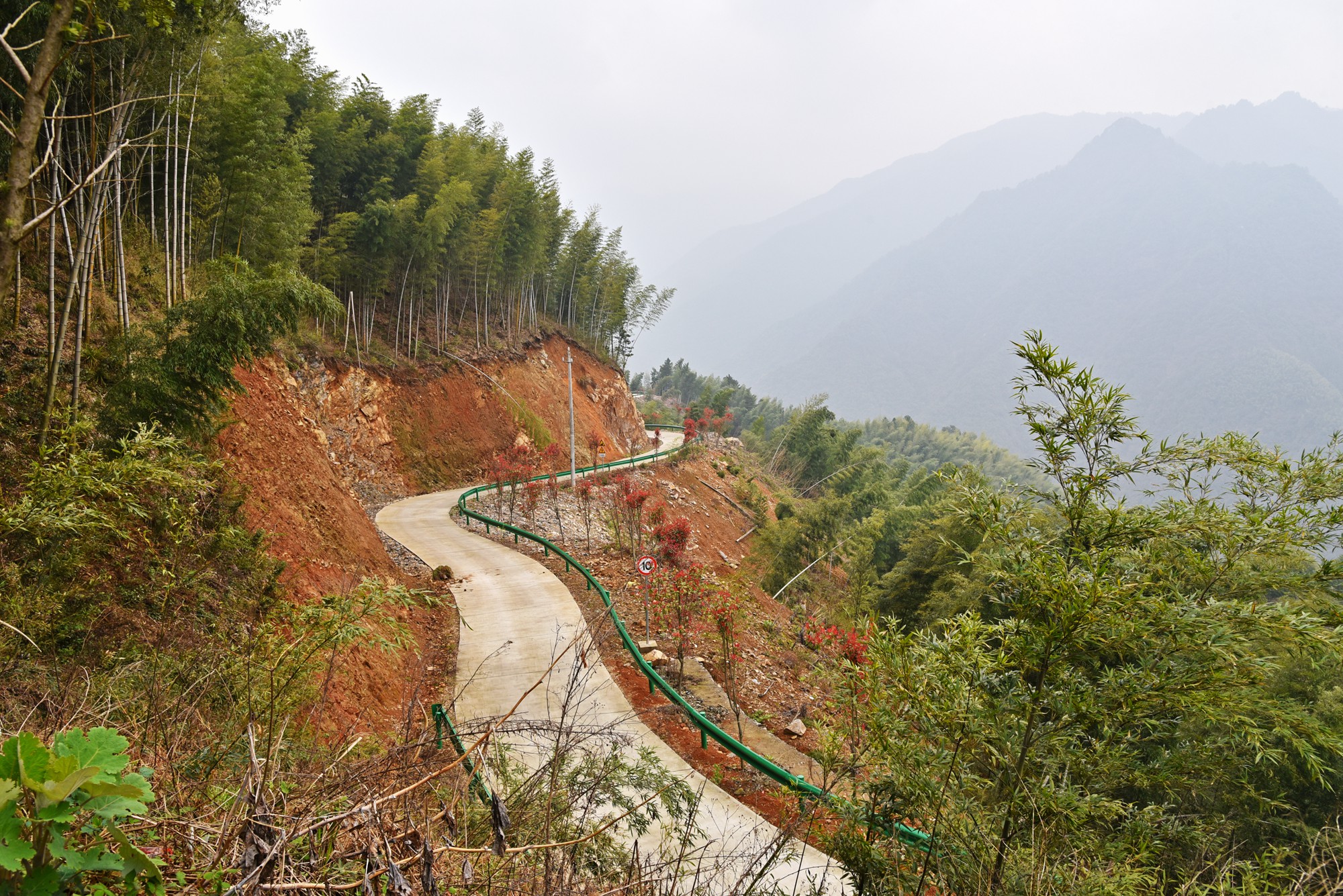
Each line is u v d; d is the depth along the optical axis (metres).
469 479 31.44
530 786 3.08
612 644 12.19
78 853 1.26
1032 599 3.66
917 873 3.60
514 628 12.77
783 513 39.59
